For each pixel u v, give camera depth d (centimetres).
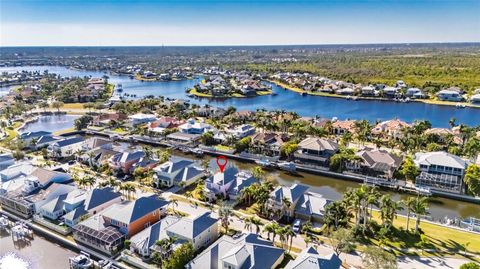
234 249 6500
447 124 19225
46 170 10675
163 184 10775
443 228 8256
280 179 11981
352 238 7162
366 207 8012
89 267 6825
